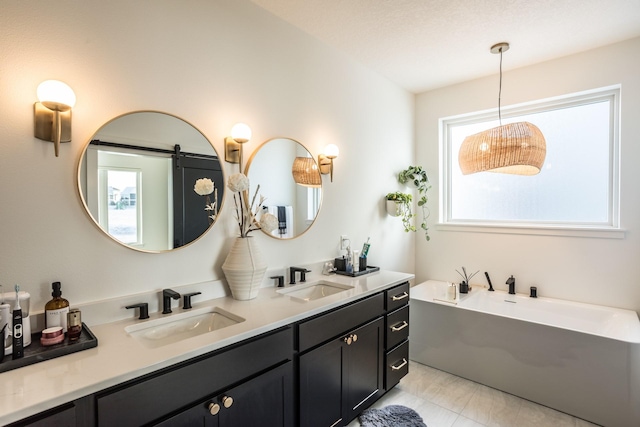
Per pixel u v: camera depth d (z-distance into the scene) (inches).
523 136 85.5
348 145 105.9
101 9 54.5
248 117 76.8
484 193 129.9
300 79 89.6
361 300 77.0
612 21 85.7
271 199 82.3
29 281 47.9
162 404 41.9
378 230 119.6
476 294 118.7
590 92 104.4
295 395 61.1
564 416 83.0
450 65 112.3
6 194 46.2
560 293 108.8
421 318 110.7
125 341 47.4
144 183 59.6
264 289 78.6
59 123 49.6
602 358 79.2
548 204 116.5
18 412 31.3
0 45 45.6
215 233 70.6
